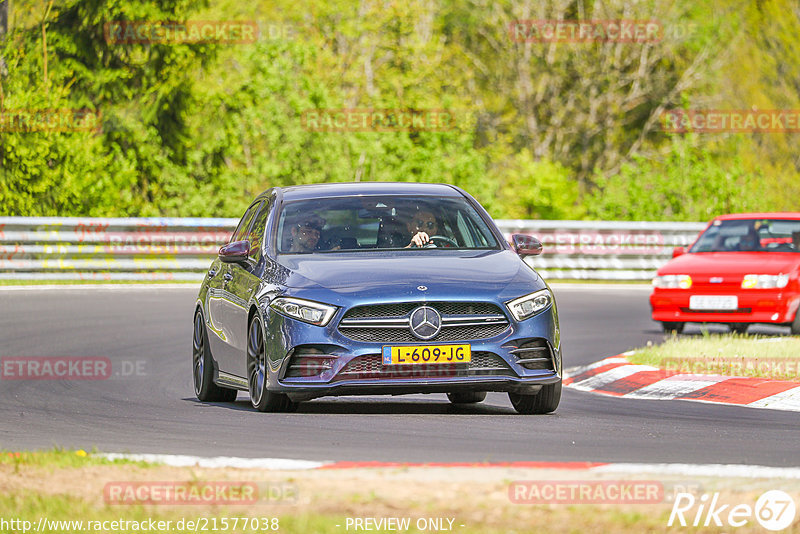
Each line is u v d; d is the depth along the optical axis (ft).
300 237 115.85
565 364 165.78
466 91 548.31
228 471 73.46
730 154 536.83
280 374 106.22
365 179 395.34
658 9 538.47
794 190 545.03
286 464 76.69
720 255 208.44
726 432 98.43
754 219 216.54
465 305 105.81
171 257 314.76
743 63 574.56
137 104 402.72
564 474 71.72
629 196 398.62
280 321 106.42
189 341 190.80
